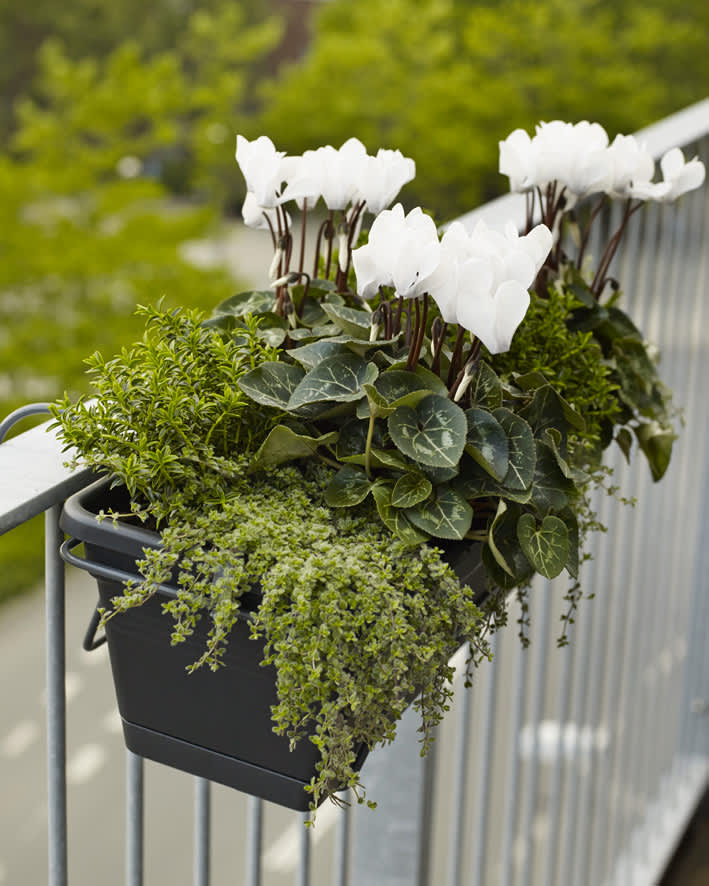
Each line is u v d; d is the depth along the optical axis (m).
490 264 0.88
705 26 14.90
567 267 1.37
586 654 1.84
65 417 0.87
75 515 0.85
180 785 6.26
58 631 0.94
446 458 0.88
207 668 0.87
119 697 0.93
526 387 1.09
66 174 9.06
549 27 13.03
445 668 0.89
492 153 12.32
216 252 11.73
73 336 8.85
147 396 0.89
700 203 2.14
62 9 16.69
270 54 21.16
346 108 12.20
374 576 0.83
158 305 0.97
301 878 1.18
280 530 0.86
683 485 2.29
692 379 2.23
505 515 0.96
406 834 1.49
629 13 15.03
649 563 2.12
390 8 12.48
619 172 1.23
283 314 1.09
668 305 2.01
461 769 1.45
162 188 9.46
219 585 0.81
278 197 1.04
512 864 1.65
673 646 2.37
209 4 17.58
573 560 0.99
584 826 1.98
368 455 0.91
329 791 0.90
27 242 8.82
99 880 5.65
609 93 12.69
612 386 1.17
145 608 0.86
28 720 7.54
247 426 0.96
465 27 13.74
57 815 0.97
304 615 0.80
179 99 9.72
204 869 1.09
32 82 16.69
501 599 1.05
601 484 1.20
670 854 2.39
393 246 0.93
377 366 0.98
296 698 0.81
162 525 0.93
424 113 12.09
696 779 2.55
